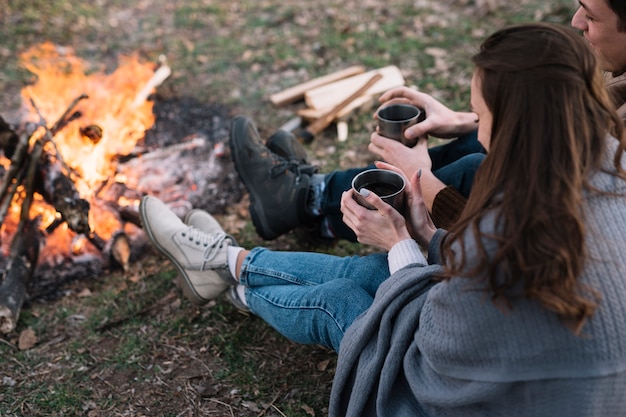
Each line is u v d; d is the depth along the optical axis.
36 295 2.64
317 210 2.61
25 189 2.67
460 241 1.34
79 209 2.61
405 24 4.67
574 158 1.25
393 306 1.59
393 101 2.42
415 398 1.57
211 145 3.50
